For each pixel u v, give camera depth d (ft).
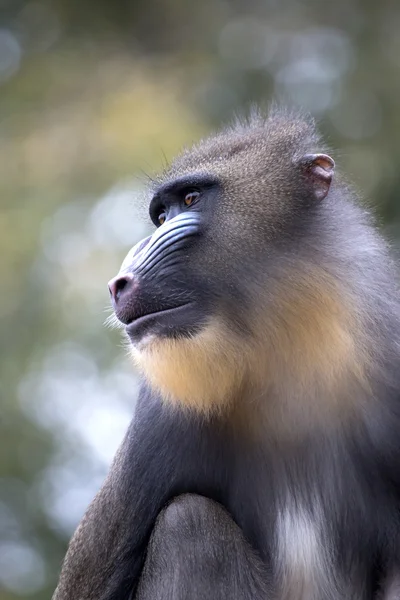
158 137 93.61
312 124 40.01
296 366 35.22
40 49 105.60
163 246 35.73
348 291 35.50
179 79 100.94
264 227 35.55
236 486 37.09
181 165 38.09
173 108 97.76
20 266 88.43
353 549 36.35
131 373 83.30
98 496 38.14
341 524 36.32
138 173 90.89
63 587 38.22
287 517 36.70
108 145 94.58
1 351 85.81
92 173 93.61
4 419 84.53
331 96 96.68
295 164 36.52
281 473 36.76
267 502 36.91
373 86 95.76
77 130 96.89
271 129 38.45
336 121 94.58
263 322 34.83
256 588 35.35
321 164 36.65
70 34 106.52
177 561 35.04
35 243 89.45
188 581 34.83
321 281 35.14
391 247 38.99
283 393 35.63
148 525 37.24
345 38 101.14
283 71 99.60
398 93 94.79
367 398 35.76
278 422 36.09
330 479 36.37
